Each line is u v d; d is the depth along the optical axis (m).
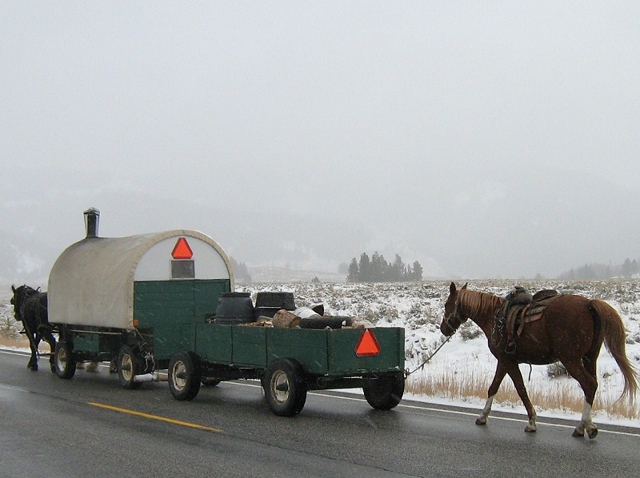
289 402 11.37
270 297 14.13
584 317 9.68
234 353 12.70
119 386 15.91
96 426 10.89
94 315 16.11
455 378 14.68
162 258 15.65
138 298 15.22
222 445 9.48
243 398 13.96
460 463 8.40
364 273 123.88
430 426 10.74
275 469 8.17
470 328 20.84
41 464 8.53
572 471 8.00
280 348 11.81
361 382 11.84
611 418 11.27
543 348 10.08
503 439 9.74
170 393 14.71
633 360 15.80
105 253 16.48
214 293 16.39
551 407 12.17
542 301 10.27
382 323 24.33
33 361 19.38
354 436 10.01
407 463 8.41
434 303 29.97
